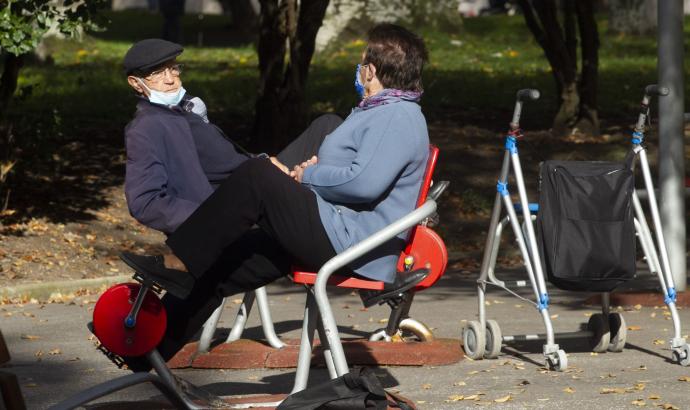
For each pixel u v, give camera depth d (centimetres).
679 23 1527
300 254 793
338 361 785
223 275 827
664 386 1012
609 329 1188
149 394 1007
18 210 2167
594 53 3012
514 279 1914
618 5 5475
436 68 4444
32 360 1190
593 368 1105
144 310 795
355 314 1519
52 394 1014
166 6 5950
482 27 5691
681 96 1538
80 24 1859
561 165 1121
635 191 1185
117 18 7150
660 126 1551
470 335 1169
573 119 3020
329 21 5116
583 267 1097
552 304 1597
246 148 2747
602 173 1123
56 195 2319
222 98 3631
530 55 4925
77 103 3459
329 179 805
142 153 843
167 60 874
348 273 809
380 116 820
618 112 3381
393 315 1186
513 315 1488
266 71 2684
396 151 809
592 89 3003
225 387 1032
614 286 1115
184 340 838
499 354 1189
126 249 2075
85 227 2144
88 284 1806
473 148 2888
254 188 782
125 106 3425
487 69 4472
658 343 1245
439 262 1114
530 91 1112
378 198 822
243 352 1134
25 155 2256
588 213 1108
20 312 1562
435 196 878
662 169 1553
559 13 5909
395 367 1121
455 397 961
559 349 1127
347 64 4647
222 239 781
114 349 797
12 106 2253
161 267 789
